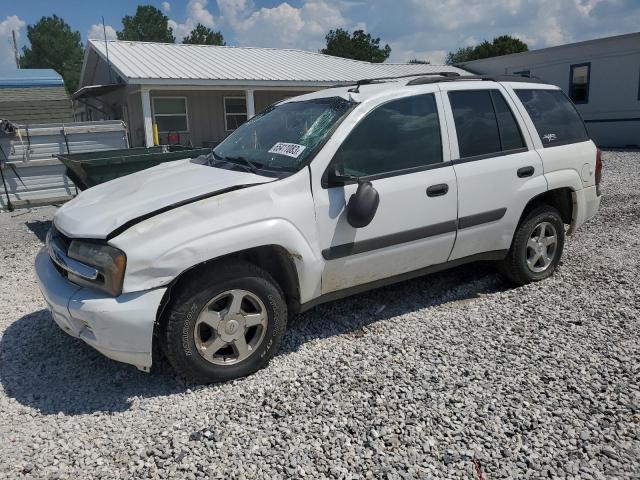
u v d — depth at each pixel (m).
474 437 2.82
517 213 4.59
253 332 3.57
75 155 8.51
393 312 4.48
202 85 15.62
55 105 18.86
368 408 3.09
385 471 2.59
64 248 3.44
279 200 3.46
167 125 17.56
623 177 11.66
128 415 3.13
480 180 4.31
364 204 3.53
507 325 4.13
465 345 3.82
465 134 4.34
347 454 2.71
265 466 2.64
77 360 3.81
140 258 3.06
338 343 3.94
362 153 3.82
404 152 4.00
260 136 4.26
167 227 3.16
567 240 6.51
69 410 3.21
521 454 2.68
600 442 2.75
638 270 5.25
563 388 3.23
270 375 3.52
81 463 2.72
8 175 10.23
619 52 20.00
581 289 4.80
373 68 22.44
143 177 4.09
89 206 3.58
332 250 3.69
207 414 3.10
